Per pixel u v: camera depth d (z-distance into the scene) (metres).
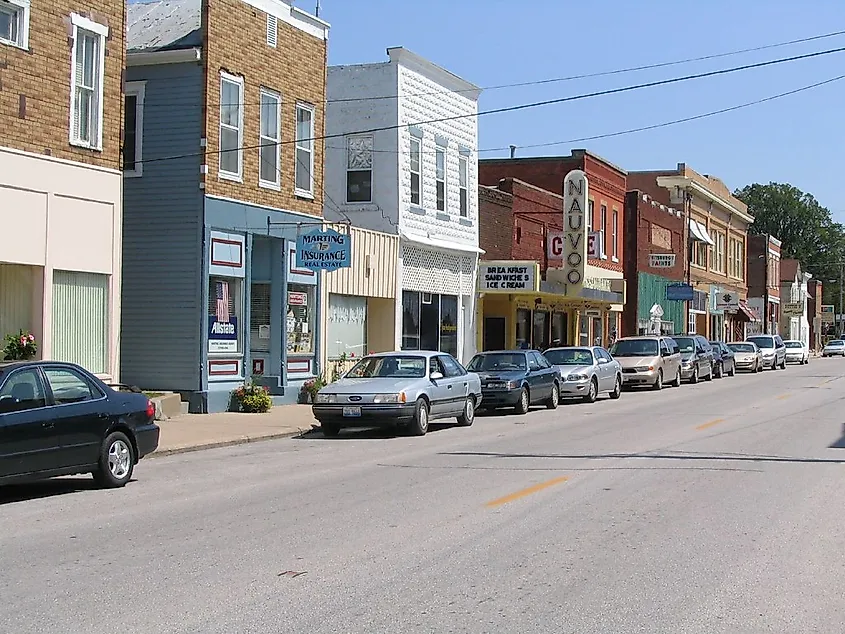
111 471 12.91
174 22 24.48
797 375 47.16
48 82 18.19
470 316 34.03
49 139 18.25
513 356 25.92
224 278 23.16
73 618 6.82
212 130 22.52
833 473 13.95
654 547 9.12
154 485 13.20
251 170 23.77
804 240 122.50
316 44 26.30
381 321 29.48
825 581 7.97
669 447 17.14
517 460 15.41
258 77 24.03
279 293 24.84
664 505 11.31
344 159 29.97
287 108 25.11
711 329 67.56
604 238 46.38
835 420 22.52
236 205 23.22
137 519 10.62
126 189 22.84
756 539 9.52
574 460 15.35
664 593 7.54
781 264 97.69
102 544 9.30
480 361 26.03
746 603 7.29
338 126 30.03
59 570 8.24
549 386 26.62
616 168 47.62
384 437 19.47
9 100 17.44
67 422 12.23
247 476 13.95
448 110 32.53
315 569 8.23
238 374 23.58
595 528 9.98
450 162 32.69
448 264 32.53
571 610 7.06
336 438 19.47
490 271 34.38
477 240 34.41
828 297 127.75
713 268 67.38
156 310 22.58
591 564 8.45
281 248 24.88
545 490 12.32
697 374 40.22
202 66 22.33
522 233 38.28
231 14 23.11
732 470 14.20
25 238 17.80
